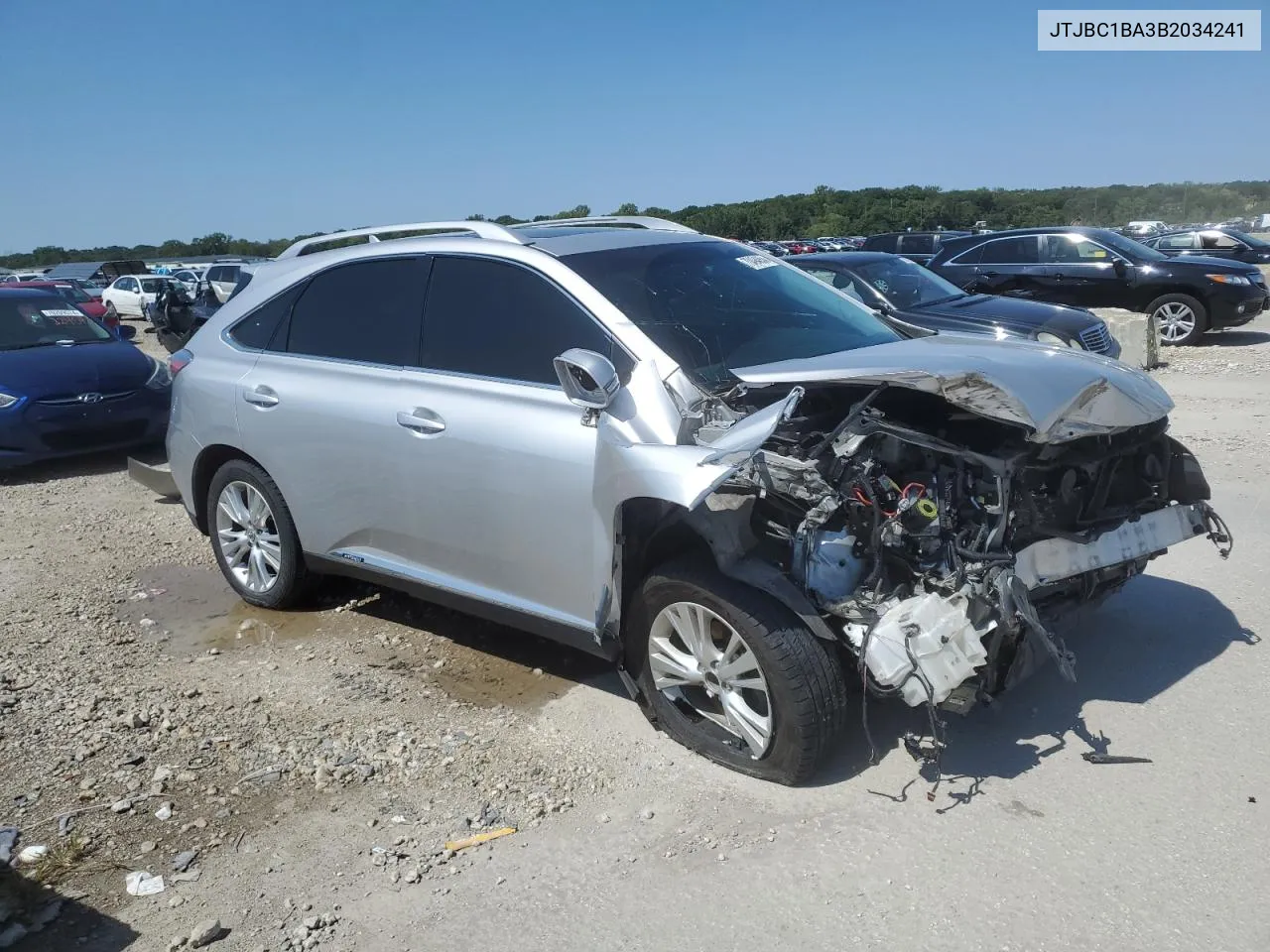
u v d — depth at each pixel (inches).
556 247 172.2
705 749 148.9
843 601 135.0
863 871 123.5
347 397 185.6
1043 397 138.2
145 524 293.1
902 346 170.7
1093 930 111.8
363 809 141.6
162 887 126.1
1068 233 619.2
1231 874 119.6
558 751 155.0
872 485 138.9
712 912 118.0
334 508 191.5
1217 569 215.8
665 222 211.0
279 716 169.6
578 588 155.3
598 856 129.2
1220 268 583.2
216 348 218.2
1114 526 152.9
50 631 210.1
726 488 137.2
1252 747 145.9
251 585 218.5
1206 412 386.0
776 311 177.0
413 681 181.8
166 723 167.3
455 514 169.2
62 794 146.8
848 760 147.9
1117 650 179.2
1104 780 139.6
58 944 116.0
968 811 134.1
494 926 117.6
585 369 141.3
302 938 116.6
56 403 352.5
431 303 179.3
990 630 131.1
